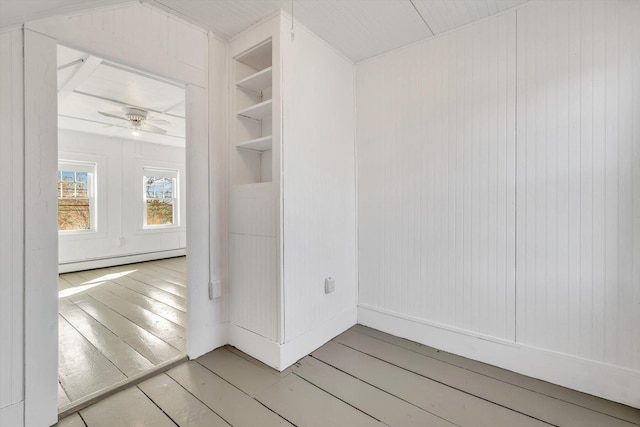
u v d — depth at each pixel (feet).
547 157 5.71
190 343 6.63
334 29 6.84
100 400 5.20
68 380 5.73
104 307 9.95
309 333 6.91
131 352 6.84
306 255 6.88
